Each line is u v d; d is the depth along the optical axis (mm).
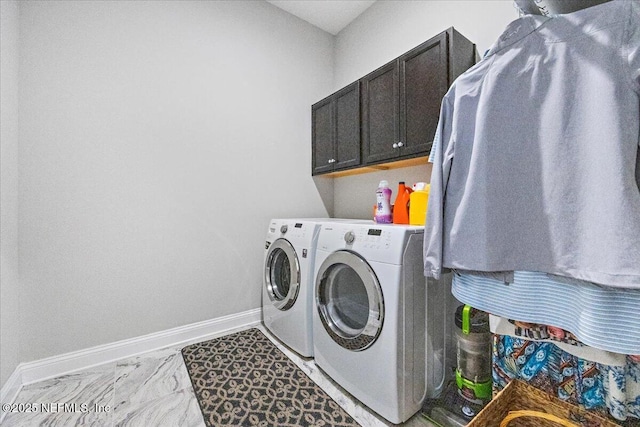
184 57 1960
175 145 1928
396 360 1154
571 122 719
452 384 1387
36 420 1214
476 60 1654
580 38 707
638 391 906
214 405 1300
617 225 630
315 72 2670
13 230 1401
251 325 2244
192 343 1927
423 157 1657
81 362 1600
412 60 1679
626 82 633
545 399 987
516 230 819
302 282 1717
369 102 1982
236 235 2205
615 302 644
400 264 1181
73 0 1582
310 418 1221
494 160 852
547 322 770
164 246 1891
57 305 1545
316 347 1600
